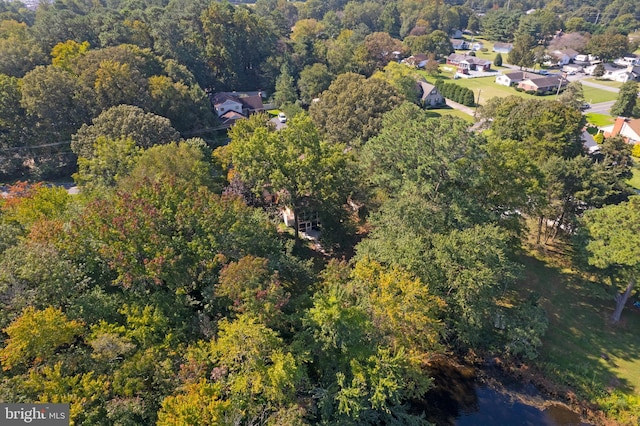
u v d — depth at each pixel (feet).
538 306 100.94
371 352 71.26
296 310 78.18
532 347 93.30
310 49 325.21
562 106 148.05
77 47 220.43
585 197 117.19
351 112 162.30
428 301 80.38
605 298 103.19
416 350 80.38
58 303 67.41
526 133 147.64
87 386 55.88
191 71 261.65
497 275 87.51
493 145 109.50
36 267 66.85
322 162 112.57
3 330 59.77
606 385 87.66
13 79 179.11
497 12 593.83
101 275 77.56
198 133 217.97
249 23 299.79
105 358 61.57
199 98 220.02
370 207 128.47
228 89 294.05
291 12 550.77
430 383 79.71
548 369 92.27
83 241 77.51
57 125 180.24
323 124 172.04
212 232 79.82
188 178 119.65
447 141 99.55
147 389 62.75
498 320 98.32
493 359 96.27
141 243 75.05
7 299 66.23
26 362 60.29
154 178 100.22
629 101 267.59
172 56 254.06
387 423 74.43
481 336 98.32
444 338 89.81
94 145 137.59
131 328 69.05
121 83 188.03
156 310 69.87
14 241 80.64
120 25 247.09
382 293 76.79
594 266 101.19
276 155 112.98
